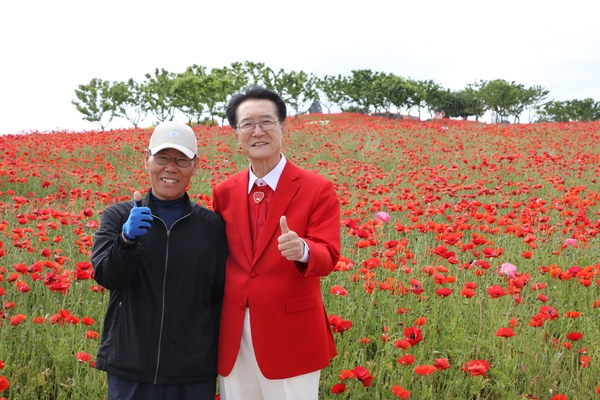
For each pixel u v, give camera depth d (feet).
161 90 144.25
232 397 8.77
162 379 8.14
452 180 33.53
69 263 17.20
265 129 8.52
